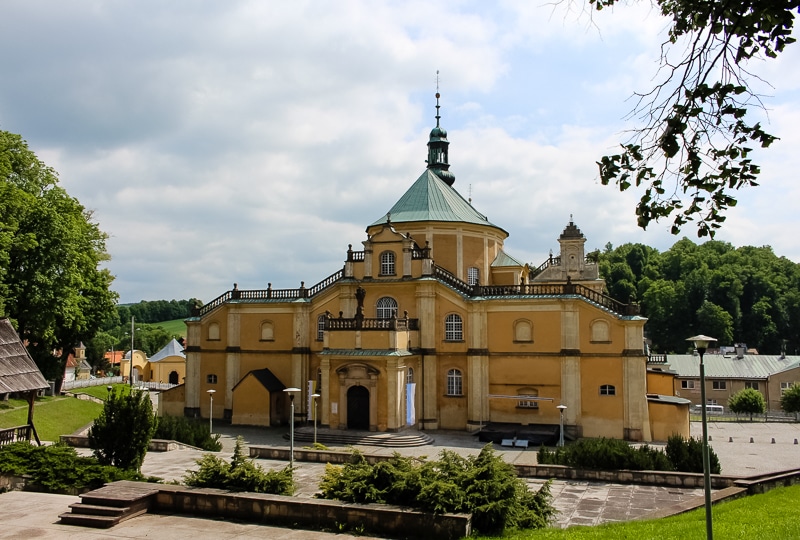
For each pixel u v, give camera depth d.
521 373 56.72
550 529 21.25
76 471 27.19
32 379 33.06
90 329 74.25
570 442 52.66
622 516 26.91
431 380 59.00
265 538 20.00
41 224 58.53
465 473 21.86
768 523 20.17
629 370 53.66
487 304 58.03
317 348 64.44
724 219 10.77
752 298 137.00
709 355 105.81
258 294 67.38
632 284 152.88
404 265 60.78
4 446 29.12
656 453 34.62
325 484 23.25
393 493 21.80
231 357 66.88
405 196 70.88
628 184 11.02
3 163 52.59
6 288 52.22
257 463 39.31
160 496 23.28
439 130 81.06
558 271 71.38
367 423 55.09
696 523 20.53
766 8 9.24
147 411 30.83
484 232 68.31
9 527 20.80
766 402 97.75
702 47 10.12
